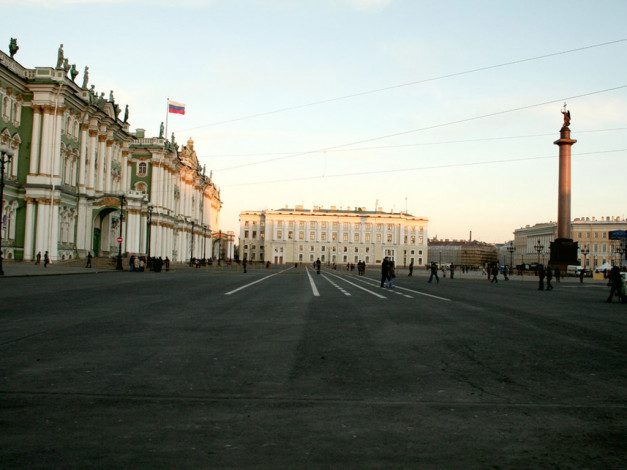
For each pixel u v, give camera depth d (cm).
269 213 17050
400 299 2380
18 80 5006
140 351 944
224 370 801
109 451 468
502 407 623
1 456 454
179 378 744
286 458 457
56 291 2364
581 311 1989
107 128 6675
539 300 2634
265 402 629
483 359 925
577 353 1000
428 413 593
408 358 922
